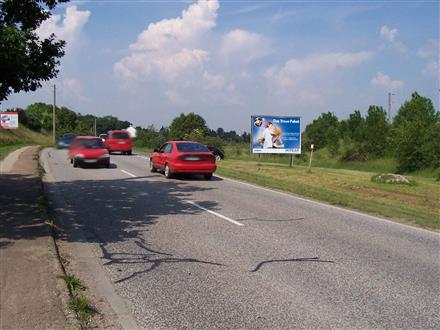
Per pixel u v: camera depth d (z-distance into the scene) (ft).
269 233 32.73
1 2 32.53
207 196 50.47
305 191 56.13
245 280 22.35
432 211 47.60
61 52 34.68
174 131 198.80
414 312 18.90
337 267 24.77
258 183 65.05
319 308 19.10
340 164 136.98
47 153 122.62
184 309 18.78
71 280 20.86
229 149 173.78
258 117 105.70
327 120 186.70
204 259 25.77
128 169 80.33
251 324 17.47
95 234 31.17
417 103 130.62
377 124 141.28
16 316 16.98
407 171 111.75
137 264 24.66
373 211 43.62
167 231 32.53
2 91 33.37
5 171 65.41
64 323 16.58
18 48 29.58
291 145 106.93
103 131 411.75
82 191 51.39
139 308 18.83
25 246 25.48
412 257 27.25
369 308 19.21
